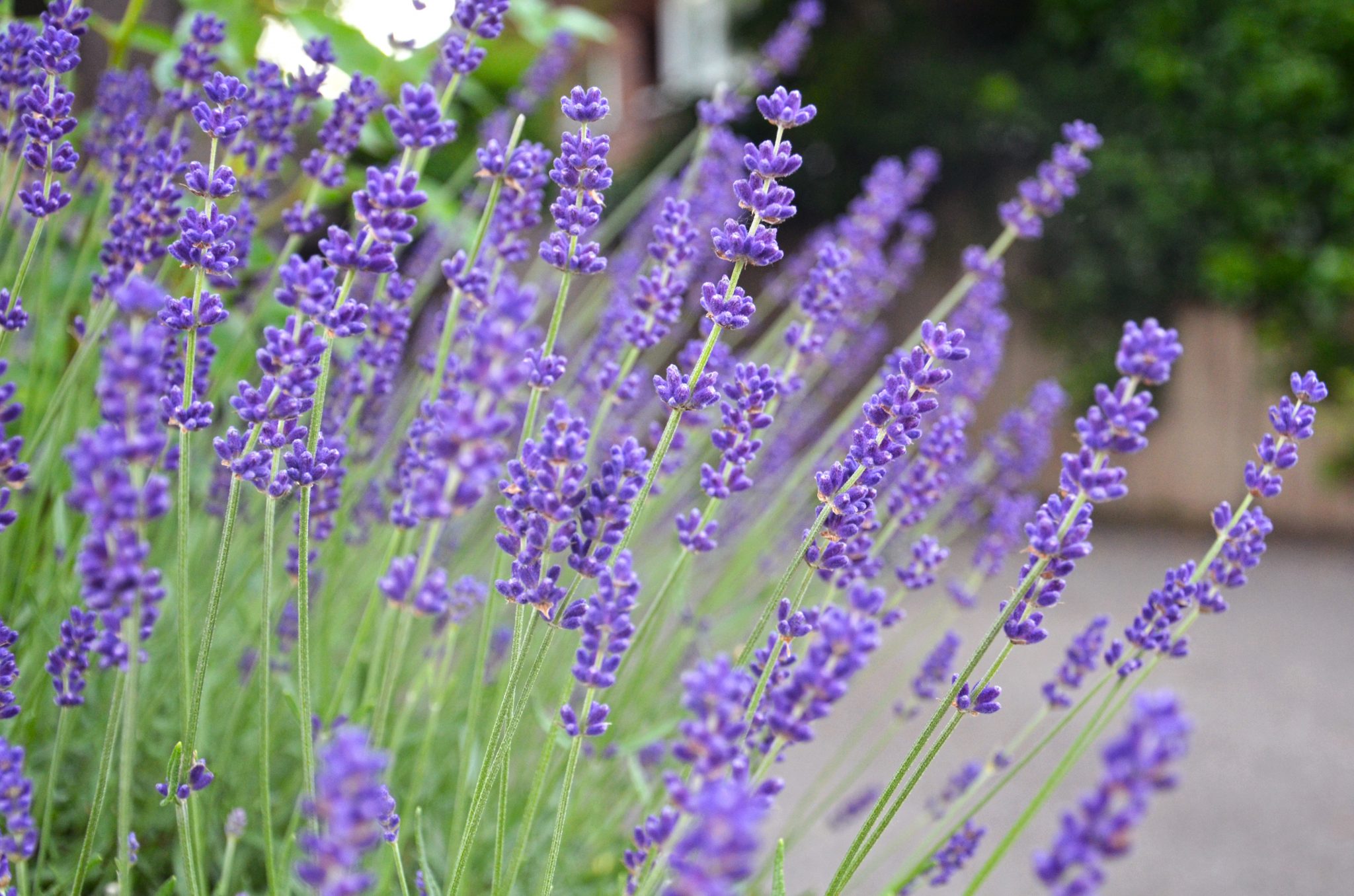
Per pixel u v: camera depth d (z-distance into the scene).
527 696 0.46
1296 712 1.29
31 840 0.43
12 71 0.51
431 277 0.69
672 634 0.67
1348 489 2.41
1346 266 2.30
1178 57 2.39
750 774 0.48
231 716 0.56
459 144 1.88
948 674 0.63
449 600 0.54
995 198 2.55
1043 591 0.45
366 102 0.56
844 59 2.59
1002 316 0.70
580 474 0.44
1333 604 1.77
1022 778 1.08
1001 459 0.74
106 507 0.39
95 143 0.61
